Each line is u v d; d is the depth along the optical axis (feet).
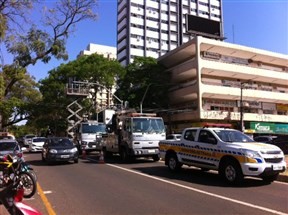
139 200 28.73
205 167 40.42
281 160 35.73
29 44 59.57
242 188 33.78
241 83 160.35
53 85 170.40
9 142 55.98
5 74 59.62
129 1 312.09
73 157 62.80
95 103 170.71
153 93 161.38
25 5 51.88
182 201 28.07
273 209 25.18
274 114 180.55
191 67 154.20
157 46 317.63
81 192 32.99
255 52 170.19
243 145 36.19
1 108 150.00
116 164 59.47
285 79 177.88
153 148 62.23
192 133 43.39
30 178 30.27
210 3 364.38
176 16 334.24
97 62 169.27
